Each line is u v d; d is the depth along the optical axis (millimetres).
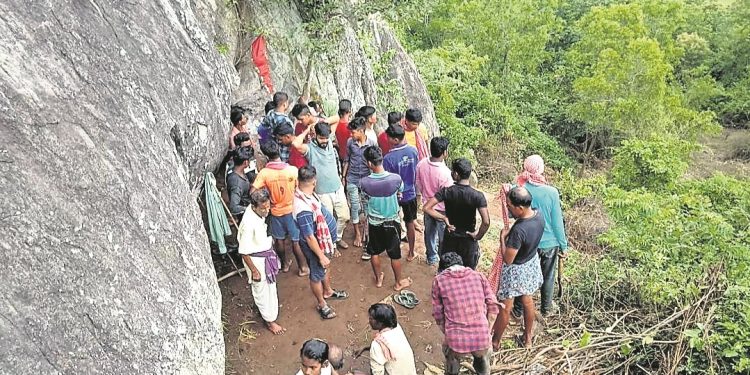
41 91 3615
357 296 6867
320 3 10016
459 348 4922
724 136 27688
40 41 3805
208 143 6004
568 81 24859
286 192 6309
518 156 18828
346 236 8086
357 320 6488
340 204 7215
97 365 3295
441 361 6027
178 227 4516
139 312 3707
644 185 13719
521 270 5602
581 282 7160
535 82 25344
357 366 5883
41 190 3344
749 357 5613
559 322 6508
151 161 4477
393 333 4754
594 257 8031
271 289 5996
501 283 5707
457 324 4945
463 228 6012
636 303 6785
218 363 4492
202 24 7691
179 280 4254
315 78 10320
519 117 22375
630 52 20156
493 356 5902
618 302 6785
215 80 6367
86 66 4125
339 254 7629
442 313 5109
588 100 21312
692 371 5633
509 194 5371
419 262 7559
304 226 5836
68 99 3801
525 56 24188
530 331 6000
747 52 30047
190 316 4223
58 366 3074
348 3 10336
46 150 3480
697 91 26797
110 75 4379
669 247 7207
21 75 3541
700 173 22344
